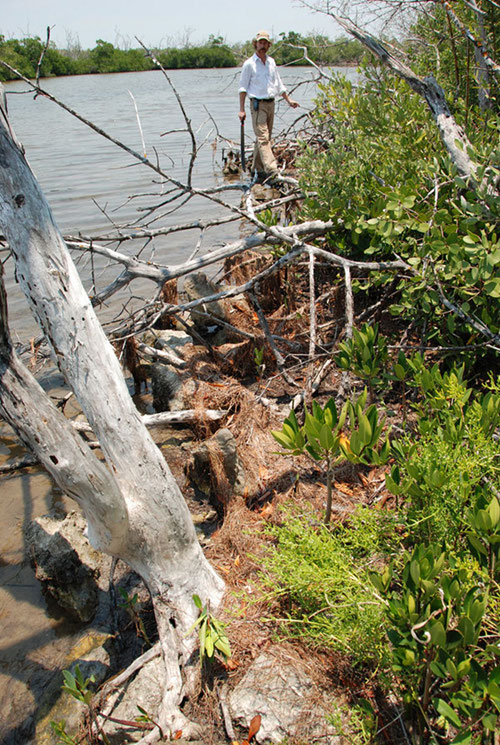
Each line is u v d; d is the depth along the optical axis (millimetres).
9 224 2701
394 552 2898
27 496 4473
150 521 2939
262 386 5117
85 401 2887
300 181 5871
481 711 2162
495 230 4348
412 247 4992
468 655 2143
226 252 5336
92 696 2891
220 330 6312
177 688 2756
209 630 2758
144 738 2570
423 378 3367
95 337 2865
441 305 4410
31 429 2531
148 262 5238
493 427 3049
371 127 5578
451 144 4414
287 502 3592
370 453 3039
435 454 2785
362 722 2316
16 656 3248
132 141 19641
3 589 3662
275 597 2906
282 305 6199
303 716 2506
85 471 2611
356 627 2477
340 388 4309
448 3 5207
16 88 38844
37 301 2773
